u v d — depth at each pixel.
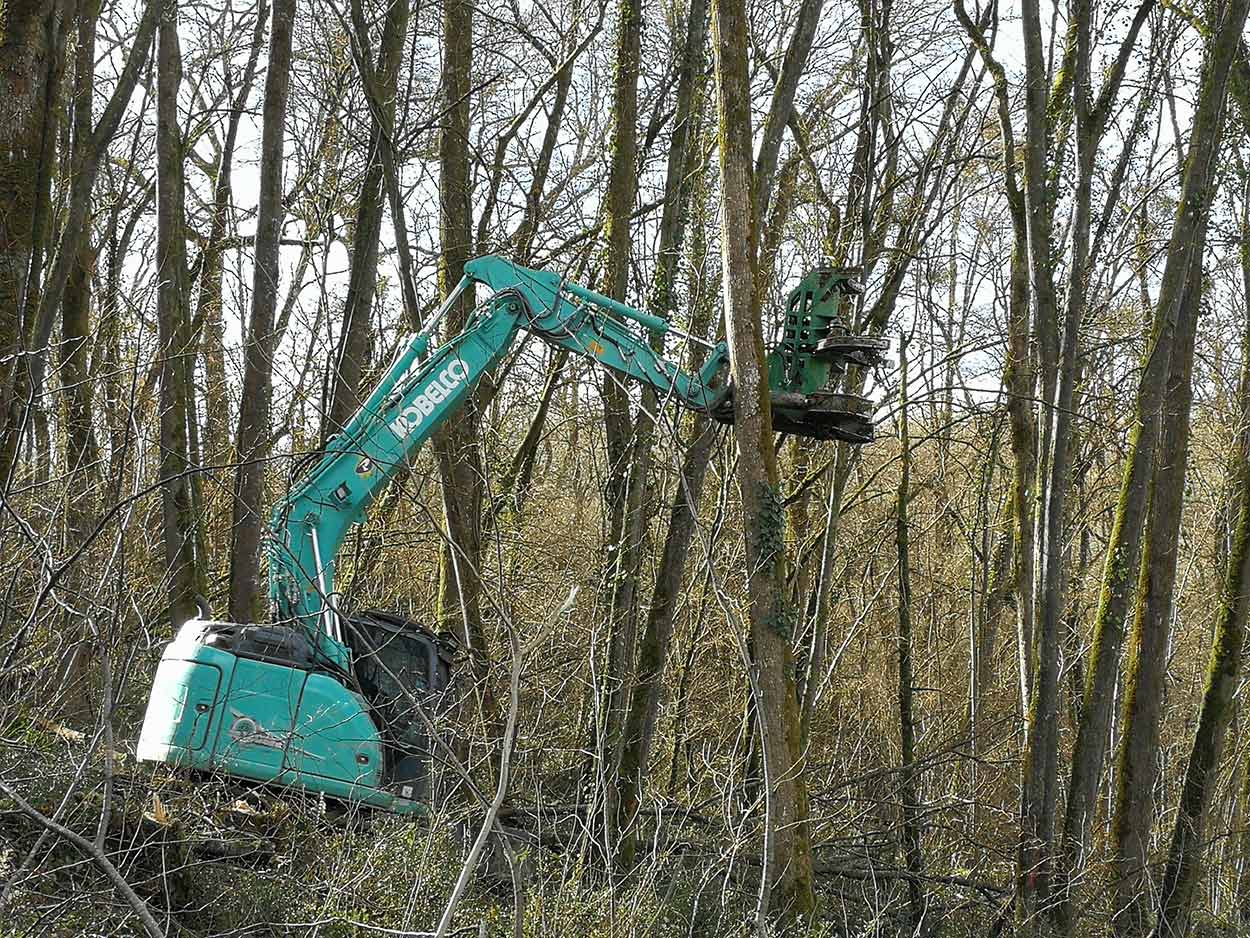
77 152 15.48
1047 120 17.06
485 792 11.34
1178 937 16.73
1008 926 15.11
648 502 15.54
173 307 16.28
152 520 15.89
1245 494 18.11
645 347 12.34
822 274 11.97
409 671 12.12
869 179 17.84
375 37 20.41
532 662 13.61
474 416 16.39
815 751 18.58
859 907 13.98
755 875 12.59
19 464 11.64
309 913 8.94
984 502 23.75
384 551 19.64
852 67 20.97
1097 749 16.39
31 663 9.60
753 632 11.02
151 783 10.02
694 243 17.45
